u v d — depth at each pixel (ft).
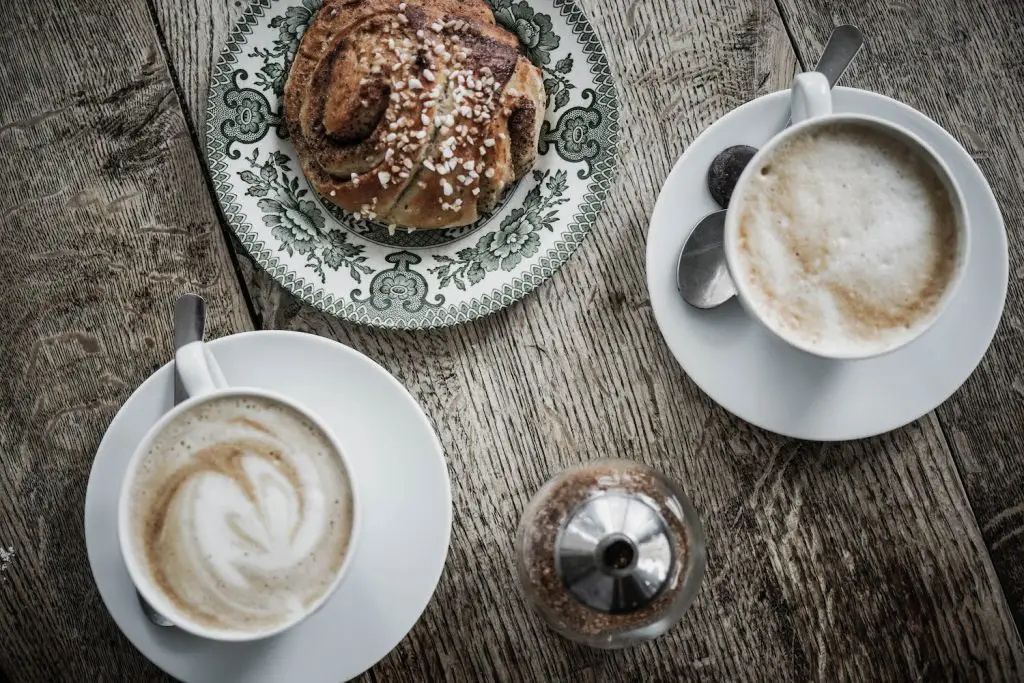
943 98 2.04
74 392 1.99
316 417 1.74
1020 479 2.03
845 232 1.78
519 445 2.01
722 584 2.02
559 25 1.93
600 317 2.02
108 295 2.00
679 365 2.02
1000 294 1.86
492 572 2.00
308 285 1.91
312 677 1.84
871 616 2.02
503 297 1.92
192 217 2.00
